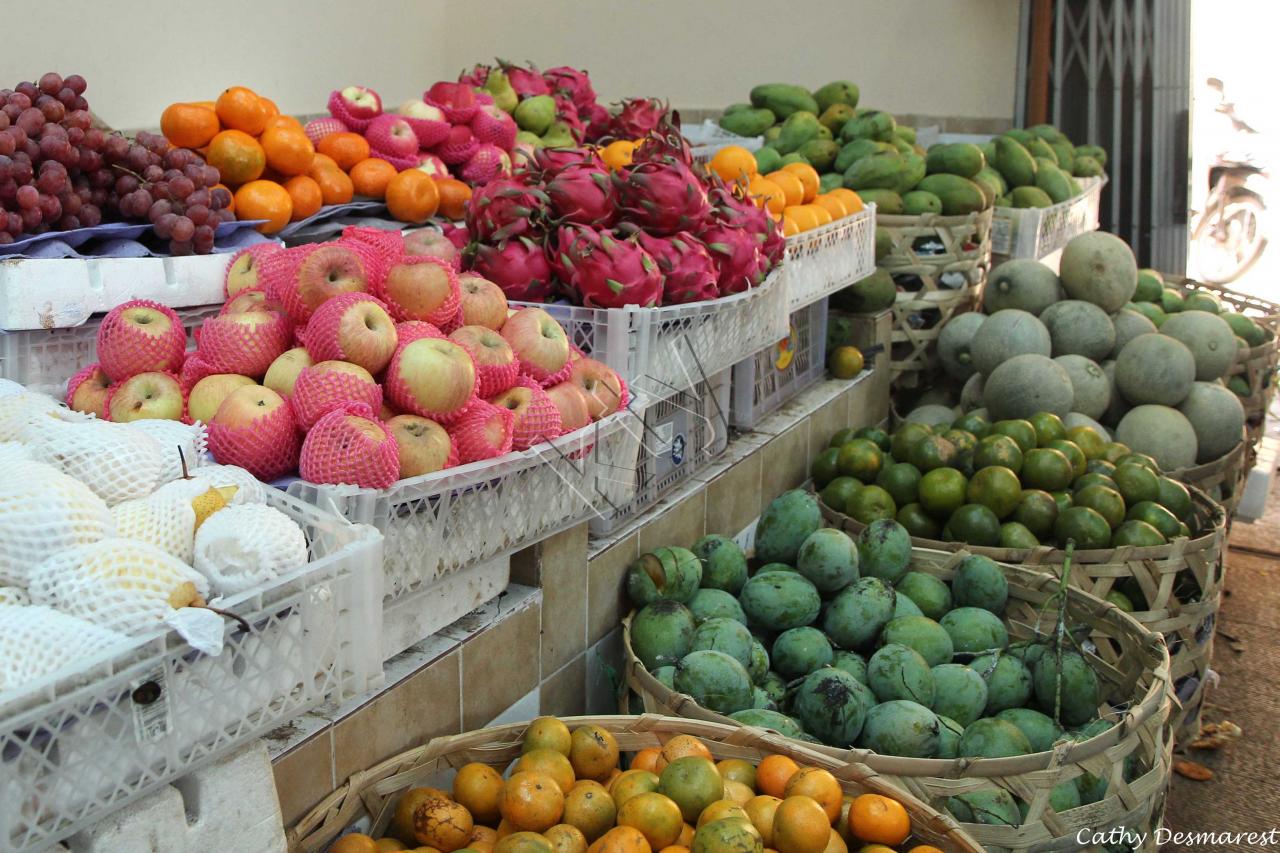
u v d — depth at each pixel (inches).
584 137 142.8
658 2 252.7
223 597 47.3
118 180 80.8
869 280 147.8
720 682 76.7
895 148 164.7
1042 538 110.4
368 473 57.1
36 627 41.7
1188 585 112.1
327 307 63.1
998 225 179.6
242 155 93.6
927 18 232.8
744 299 95.3
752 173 125.4
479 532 67.2
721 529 108.7
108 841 43.9
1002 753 75.5
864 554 99.3
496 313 74.8
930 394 163.0
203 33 194.5
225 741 46.2
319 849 60.8
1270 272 258.1
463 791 65.9
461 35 273.3
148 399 63.4
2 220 72.5
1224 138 255.9
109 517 47.9
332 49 229.5
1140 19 219.3
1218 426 145.3
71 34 169.5
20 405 58.7
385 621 63.7
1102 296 152.8
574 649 83.7
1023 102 229.8
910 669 82.3
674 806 63.0
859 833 66.2
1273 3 245.1
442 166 116.7
